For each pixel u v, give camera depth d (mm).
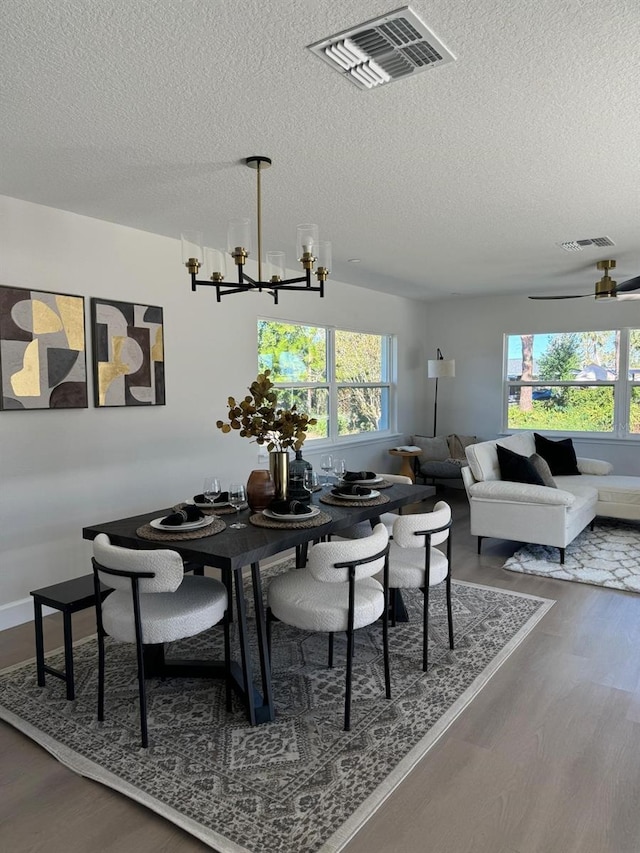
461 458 7004
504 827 1758
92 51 1774
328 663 2832
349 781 1967
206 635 3213
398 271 5461
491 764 2057
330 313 5953
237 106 2158
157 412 4109
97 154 2611
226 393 4680
